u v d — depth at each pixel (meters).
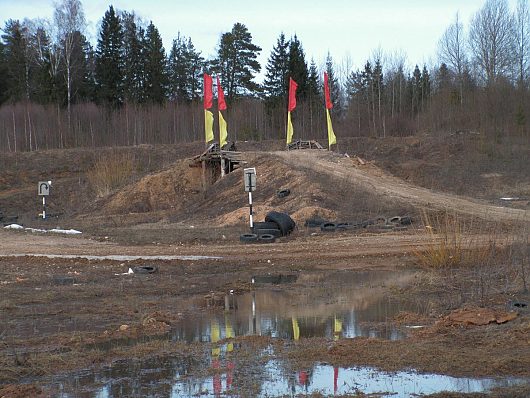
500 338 9.77
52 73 78.62
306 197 32.06
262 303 13.38
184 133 76.25
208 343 10.12
